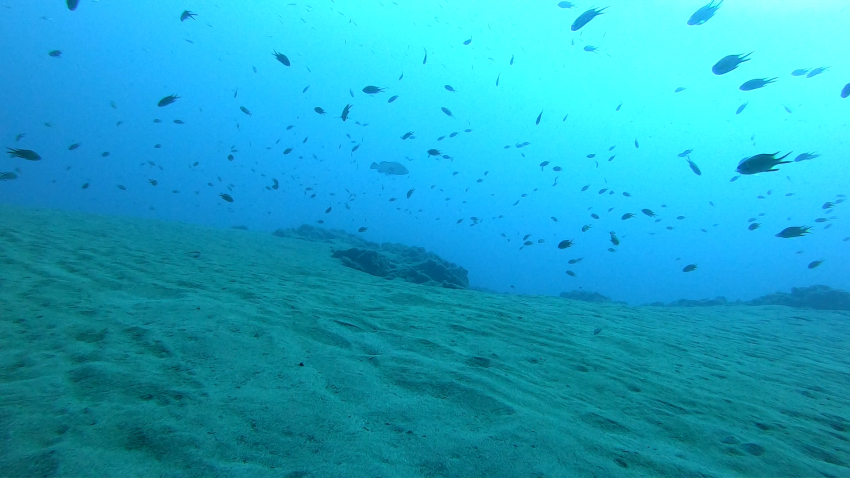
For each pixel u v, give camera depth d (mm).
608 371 4633
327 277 9688
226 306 4984
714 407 3902
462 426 2867
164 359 3344
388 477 2195
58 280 5043
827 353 7297
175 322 4180
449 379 3672
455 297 8789
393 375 3674
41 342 3346
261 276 8102
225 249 11977
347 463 2285
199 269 7707
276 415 2729
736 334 8578
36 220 10602
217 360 3482
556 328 6652
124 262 7020
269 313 5051
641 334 7246
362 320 5512
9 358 3008
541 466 2455
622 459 2670
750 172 4156
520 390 3678
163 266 7289
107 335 3643
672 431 3252
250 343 3953
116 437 2262
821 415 4016
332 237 23094
